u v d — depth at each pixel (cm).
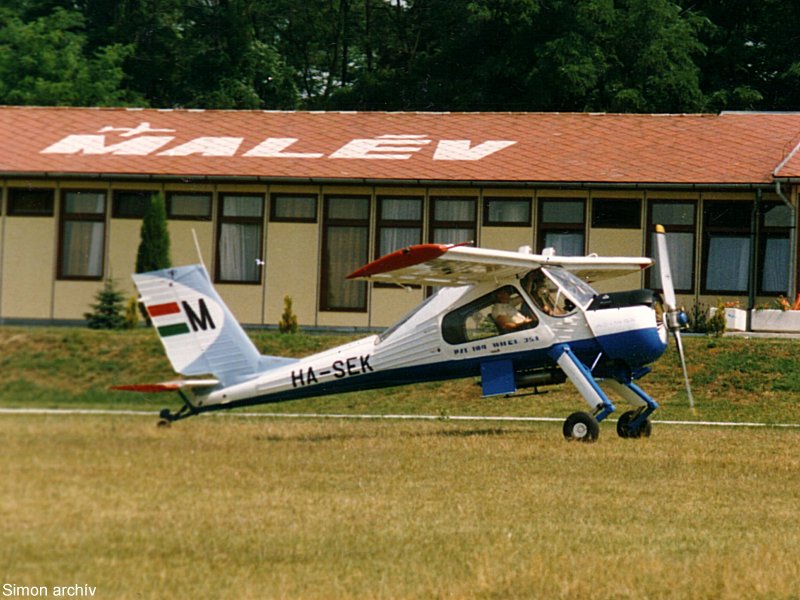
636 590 1617
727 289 5219
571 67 7175
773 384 4191
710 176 5156
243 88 7044
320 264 5253
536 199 5259
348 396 4022
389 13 8962
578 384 3108
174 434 1714
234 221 5191
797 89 8150
